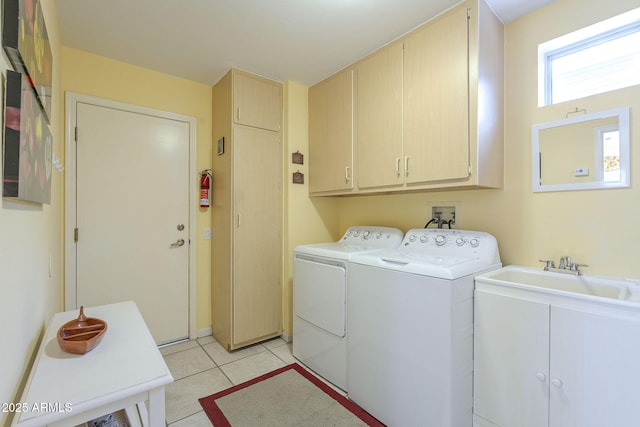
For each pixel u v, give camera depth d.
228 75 2.41
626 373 1.05
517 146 1.75
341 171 2.38
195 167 2.64
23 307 0.82
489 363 1.41
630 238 1.38
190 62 2.30
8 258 0.67
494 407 1.39
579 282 1.44
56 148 1.73
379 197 2.57
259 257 2.53
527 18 1.71
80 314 1.19
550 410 1.22
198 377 2.04
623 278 1.37
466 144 1.59
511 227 1.77
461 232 1.86
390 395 1.58
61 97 2.02
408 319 1.51
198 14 1.73
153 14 1.73
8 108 0.66
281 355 2.37
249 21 1.79
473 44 1.56
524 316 1.30
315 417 1.66
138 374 0.87
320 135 2.60
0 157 0.63
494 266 1.66
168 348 2.45
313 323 2.13
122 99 2.29
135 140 2.34
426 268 1.44
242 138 2.42
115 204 2.26
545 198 1.64
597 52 1.54
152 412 0.85
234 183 2.38
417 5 1.64
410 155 1.86
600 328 1.10
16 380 0.75
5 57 0.66
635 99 1.37
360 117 2.21
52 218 1.48
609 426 1.08
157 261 2.45
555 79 1.67
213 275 2.69
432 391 1.40
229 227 2.39
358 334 1.78
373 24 1.82
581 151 1.52
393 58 1.97
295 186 2.67
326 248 2.21
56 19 1.69
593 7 1.49
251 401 1.79
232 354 2.37
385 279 1.62
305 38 1.98
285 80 2.62
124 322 1.26
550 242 1.62
